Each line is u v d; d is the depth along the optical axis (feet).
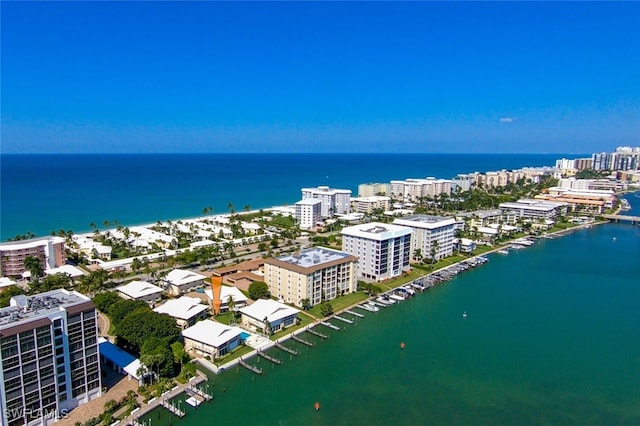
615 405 445.37
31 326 359.25
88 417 390.01
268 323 575.38
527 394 463.01
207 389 454.40
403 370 506.48
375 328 622.95
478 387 474.49
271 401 438.81
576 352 558.56
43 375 371.97
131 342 498.28
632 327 639.35
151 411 410.93
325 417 416.05
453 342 581.53
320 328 618.03
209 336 530.27
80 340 401.29
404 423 410.93
